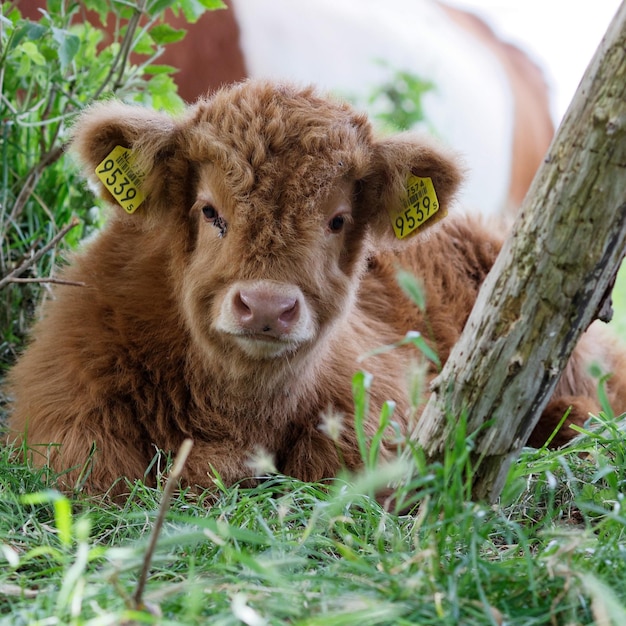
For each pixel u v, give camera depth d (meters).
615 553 4.55
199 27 16.47
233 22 17.27
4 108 8.40
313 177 6.22
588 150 4.46
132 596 3.97
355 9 21.06
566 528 5.20
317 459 6.91
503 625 3.94
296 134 6.35
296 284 6.05
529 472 5.46
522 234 4.70
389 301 8.71
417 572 4.30
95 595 4.08
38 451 6.24
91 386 6.59
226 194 6.18
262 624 3.77
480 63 23.28
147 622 3.78
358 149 6.53
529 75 25.02
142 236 7.16
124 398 6.71
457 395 4.98
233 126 6.38
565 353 4.84
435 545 4.35
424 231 7.09
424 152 6.74
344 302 6.66
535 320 4.73
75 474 6.25
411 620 3.96
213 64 16.75
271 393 6.77
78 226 8.84
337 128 6.50
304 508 5.82
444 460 5.04
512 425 4.94
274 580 4.09
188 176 6.66
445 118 21.67
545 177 4.62
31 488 5.91
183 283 6.65
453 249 9.40
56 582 4.42
